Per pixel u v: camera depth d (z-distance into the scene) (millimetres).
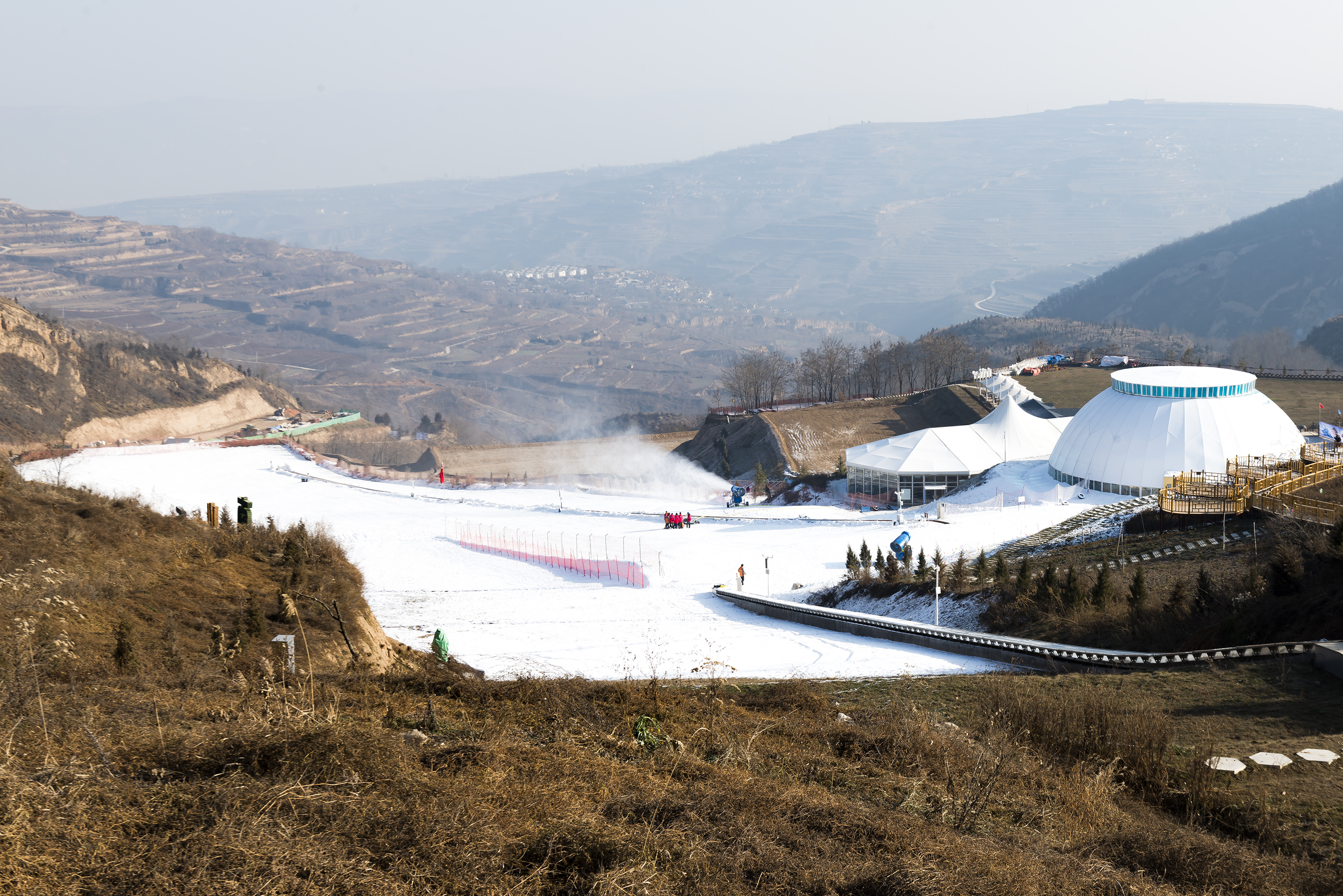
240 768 11320
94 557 32500
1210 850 14867
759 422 155500
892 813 14203
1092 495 90000
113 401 184625
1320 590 33875
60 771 10461
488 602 65562
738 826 12188
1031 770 19703
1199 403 89062
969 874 11695
